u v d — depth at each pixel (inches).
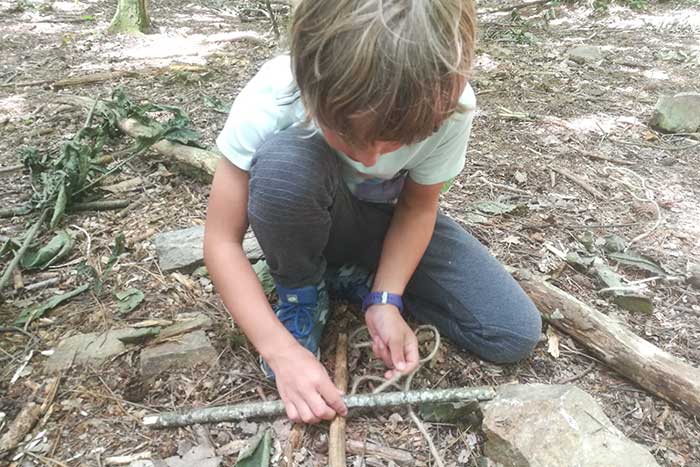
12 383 49.3
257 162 43.7
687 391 49.5
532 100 122.2
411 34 31.1
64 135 96.6
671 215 80.7
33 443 44.4
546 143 101.4
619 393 52.0
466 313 53.6
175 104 112.1
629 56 158.1
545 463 41.8
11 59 140.1
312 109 34.5
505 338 52.1
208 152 83.5
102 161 84.2
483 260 55.3
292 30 34.1
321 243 48.3
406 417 48.3
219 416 46.4
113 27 167.2
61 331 55.0
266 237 46.2
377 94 31.6
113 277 62.6
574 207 81.4
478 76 136.4
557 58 153.9
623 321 60.3
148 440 45.2
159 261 64.8
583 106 119.6
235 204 46.8
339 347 54.0
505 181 87.7
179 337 53.6
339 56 31.5
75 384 49.5
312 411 45.3
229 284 47.3
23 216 73.0
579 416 44.7
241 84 125.5
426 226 52.9
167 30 173.9
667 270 67.2
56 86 120.0
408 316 59.4
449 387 51.6
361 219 55.7
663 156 98.8
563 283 65.2
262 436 45.1
